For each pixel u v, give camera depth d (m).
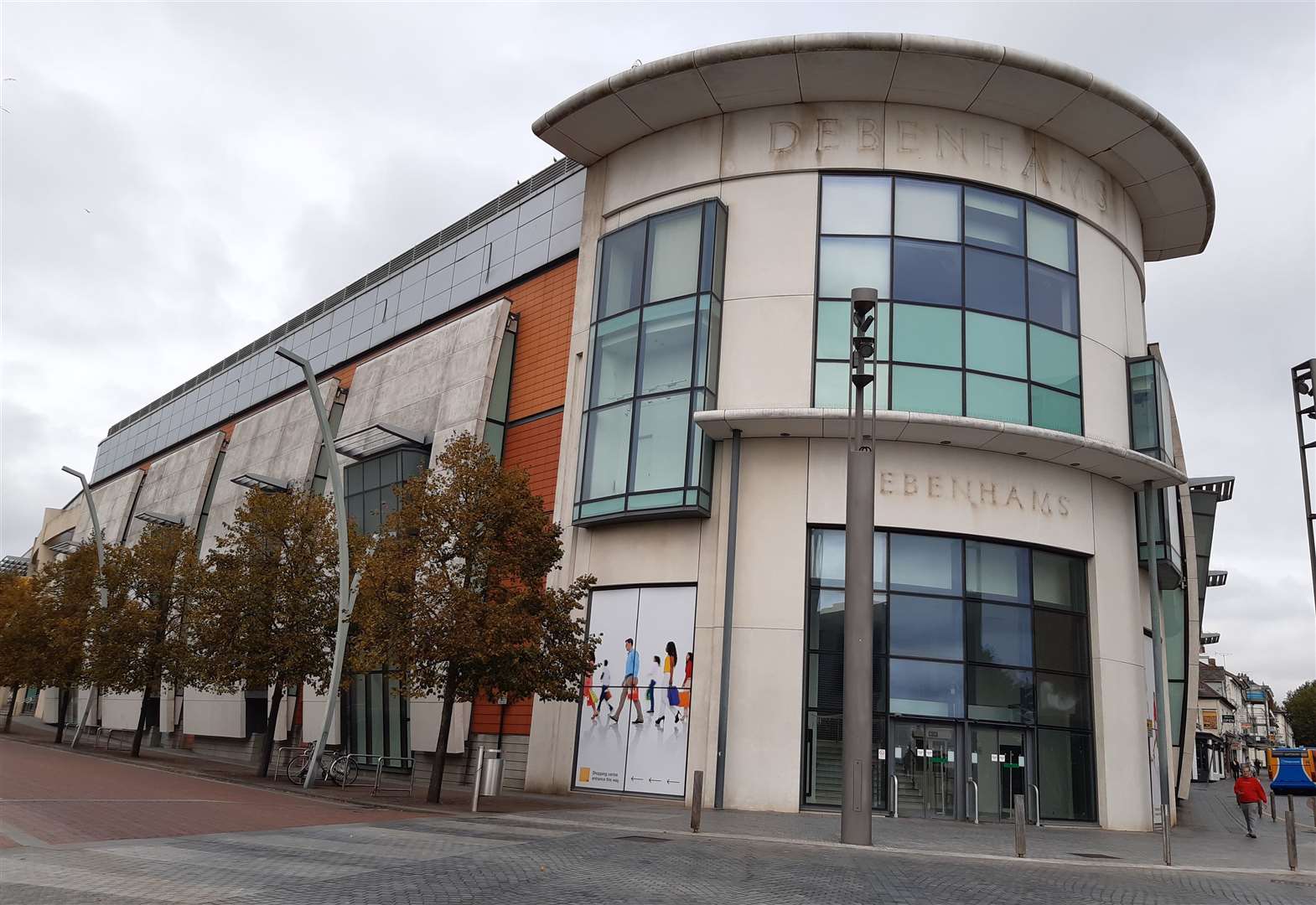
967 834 17.25
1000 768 20.53
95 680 32.62
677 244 23.30
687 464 21.59
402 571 18.62
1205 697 89.81
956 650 20.80
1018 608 21.50
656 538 22.34
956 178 22.73
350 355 37.09
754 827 16.30
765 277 22.52
